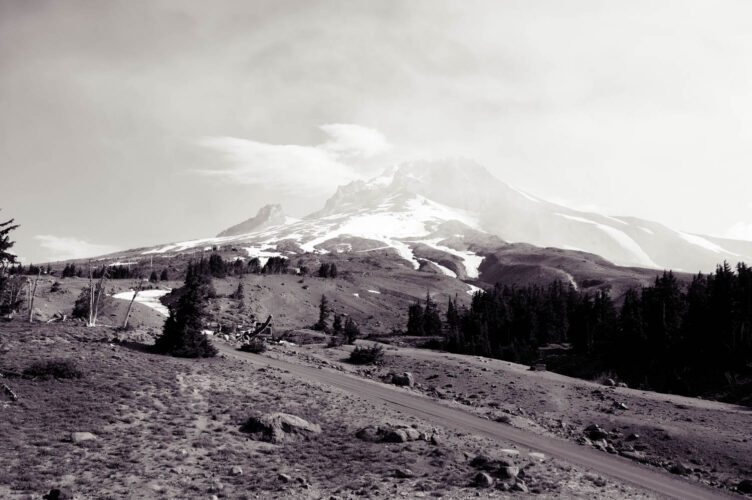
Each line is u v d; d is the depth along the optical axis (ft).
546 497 82.58
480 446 112.98
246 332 313.12
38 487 68.33
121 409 106.11
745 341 239.50
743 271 285.64
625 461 118.42
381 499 76.28
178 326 183.01
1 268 215.10
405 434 110.83
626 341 284.00
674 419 155.74
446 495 79.46
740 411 168.96
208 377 148.15
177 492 73.05
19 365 125.59
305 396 144.36
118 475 76.48
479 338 340.59
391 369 231.71
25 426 90.27
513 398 183.11
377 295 632.38
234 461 89.30
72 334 186.39
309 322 451.53
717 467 120.37
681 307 306.55
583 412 166.30
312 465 91.35
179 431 99.35
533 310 389.60
